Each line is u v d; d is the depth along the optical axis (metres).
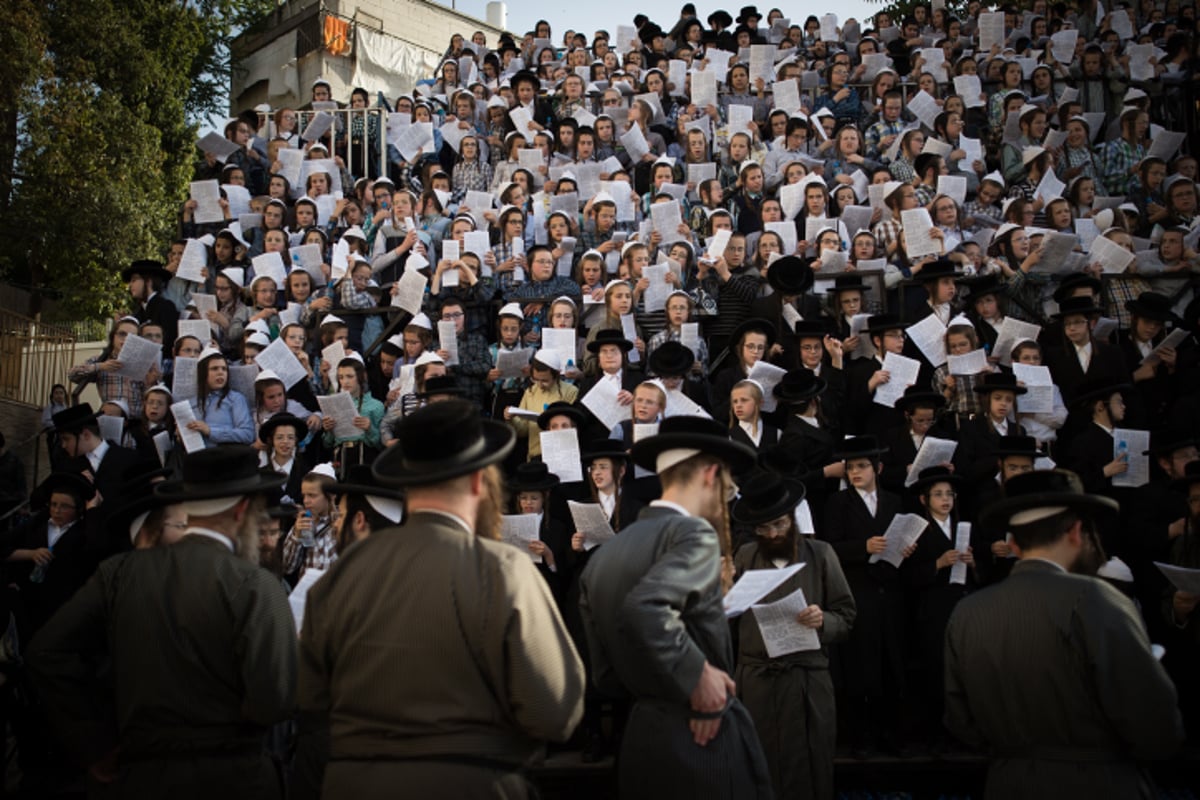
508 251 10.28
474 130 13.77
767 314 8.59
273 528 5.14
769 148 12.32
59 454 7.79
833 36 17.47
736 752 3.10
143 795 3.12
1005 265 9.05
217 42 26.95
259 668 3.24
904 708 6.13
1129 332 8.56
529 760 2.67
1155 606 6.05
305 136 14.26
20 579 6.56
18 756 6.14
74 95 18.42
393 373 8.95
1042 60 14.57
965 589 5.98
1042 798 3.05
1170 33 15.25
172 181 21.55
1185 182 10.27
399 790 2.43
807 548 5.18
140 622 3.25
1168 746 2.96
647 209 11.30
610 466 6.57
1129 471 6.62
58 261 18.38
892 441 7.18
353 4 26.05
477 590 2.60
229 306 10.33
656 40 17.16
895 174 11.50
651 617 2.82
